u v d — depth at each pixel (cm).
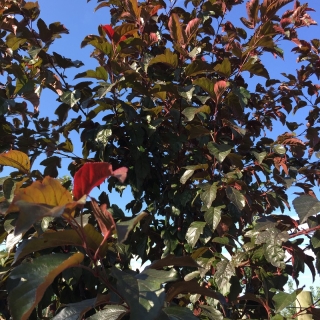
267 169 279
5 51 302
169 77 303
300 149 294
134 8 292
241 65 283
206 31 344
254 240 220
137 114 278
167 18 345
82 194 117
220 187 233
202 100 252
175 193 266
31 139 266
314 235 193
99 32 288
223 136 287
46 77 284
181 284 147
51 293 215
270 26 261
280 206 282
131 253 267
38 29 281
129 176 280
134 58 322
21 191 104
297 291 197
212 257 230
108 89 241
